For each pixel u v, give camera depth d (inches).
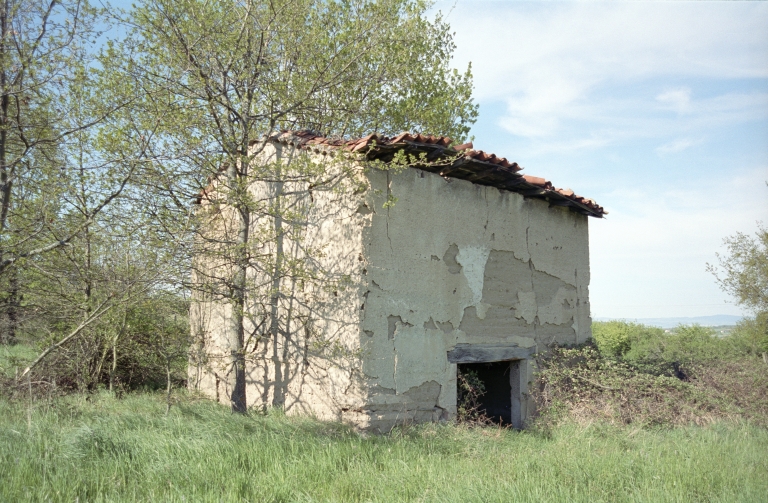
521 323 373.7
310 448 230.4
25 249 285.9
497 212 363.9
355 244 297.3
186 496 170.4
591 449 258.1
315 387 316.2
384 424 292.4
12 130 279.4
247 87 346.6
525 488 185.5
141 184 281.0
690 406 342.3
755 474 218.1
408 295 311.1
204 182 318.0
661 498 182.5
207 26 324.8
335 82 413.4
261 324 351.6
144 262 280.4
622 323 887.1
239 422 268.5
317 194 328.5
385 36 415.8
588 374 365.1
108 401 322.3
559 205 410.0
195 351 358.0
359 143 287.9
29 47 267.1
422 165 315.3
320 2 439.2
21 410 256.1
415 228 317.4
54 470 186.9
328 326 309.0
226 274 341.4
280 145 361.4
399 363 303.9
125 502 165.5
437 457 231.1
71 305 319.0
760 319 565.9
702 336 780.0
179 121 288.0
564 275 410.9
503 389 390.3
